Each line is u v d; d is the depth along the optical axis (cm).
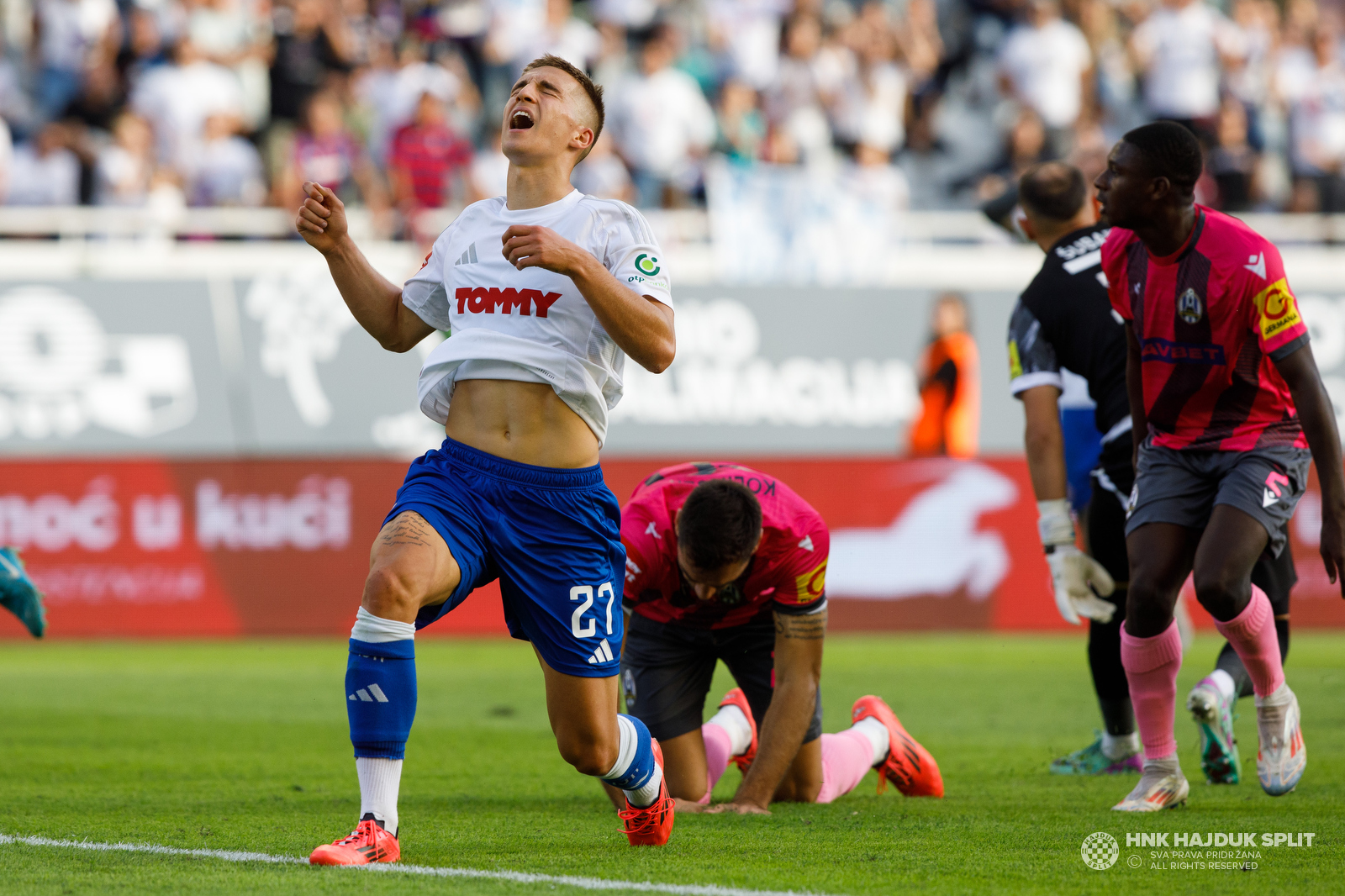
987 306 4716
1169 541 1562
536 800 1748
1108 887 1170
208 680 3328
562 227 1277
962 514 4594
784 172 4856
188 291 4434
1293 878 1213
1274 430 1568
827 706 2866
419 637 4516
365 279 1345
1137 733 2044
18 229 4897
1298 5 6662
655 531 1630
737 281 4728
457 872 1184
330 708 2850
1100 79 6334
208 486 4284
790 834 1433
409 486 1258
